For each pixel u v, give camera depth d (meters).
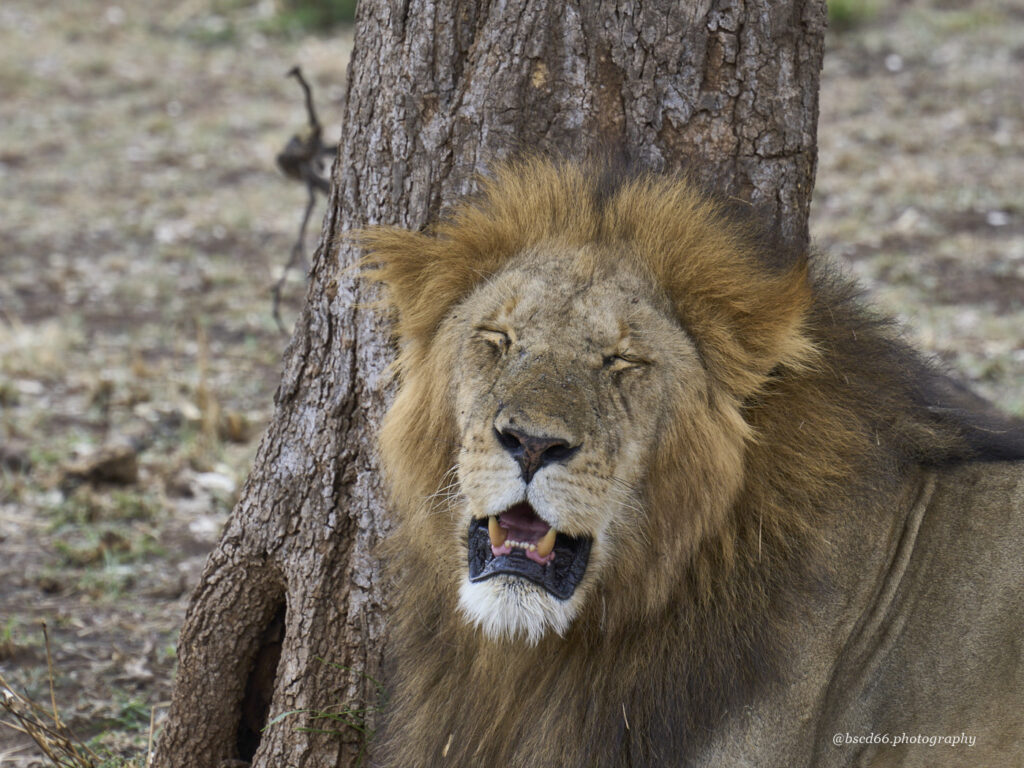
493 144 6.44
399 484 5.91
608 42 6.33
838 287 6.18
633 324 5.41
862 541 5.83
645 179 5.91
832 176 23.25
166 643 9.89
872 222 20.77
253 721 7.60
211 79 32.91
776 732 5.54
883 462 5.82
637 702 5.65
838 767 5.67
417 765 6.23
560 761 5.73
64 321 18.11
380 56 6.65
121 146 27.91
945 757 5.57
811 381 5.72
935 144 24.64
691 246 5.63
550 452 5.12
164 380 15.84
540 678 5.86
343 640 7.01
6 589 10.78
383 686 6.96
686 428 5.43
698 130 6.40
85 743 8.38
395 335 6.62
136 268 20.66
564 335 5.38
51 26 37.31
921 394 6.26
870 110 26.83
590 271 5.55
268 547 7.13
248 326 18.09
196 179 25.80
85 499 12.40
